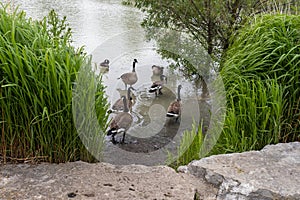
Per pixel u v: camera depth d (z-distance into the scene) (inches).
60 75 75.1
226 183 69.5
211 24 154.3
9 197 64.4
